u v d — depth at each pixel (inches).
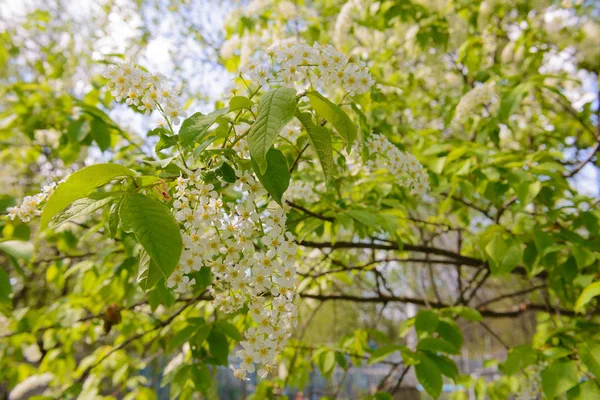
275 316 45.2
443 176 100.0
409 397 144.6
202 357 76.0
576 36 147.0
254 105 44.5
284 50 51.0
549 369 64.0
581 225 89.9
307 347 118.6
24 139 139.0
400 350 69.6
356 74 52.8
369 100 71.4
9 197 82.7
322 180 99.0
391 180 92.5
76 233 117.9
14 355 131.0
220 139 51.9
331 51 52.3
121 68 49.6
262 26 149.1
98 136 96.1
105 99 113.7
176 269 42.7
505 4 146.3
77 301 112.0
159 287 73.2
